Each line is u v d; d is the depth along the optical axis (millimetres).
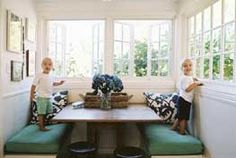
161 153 2602
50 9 3756
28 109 3426
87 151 2592
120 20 3844
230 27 2389
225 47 2500
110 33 3791
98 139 3543
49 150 2617
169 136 2783
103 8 3748
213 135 2426
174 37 3824
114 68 3861
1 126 2590
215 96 2361
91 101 3361
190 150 2613
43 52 3840
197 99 2879
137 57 3947
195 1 2979
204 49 3064
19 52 3053
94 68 3977
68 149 2701
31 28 3490
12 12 2836
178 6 3691
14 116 2941
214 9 2775
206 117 2602
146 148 2879
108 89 3178
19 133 2910
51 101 3232
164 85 3783
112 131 3668
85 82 3777
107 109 3219
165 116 3361
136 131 3674
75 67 4035
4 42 2658
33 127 3166
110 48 3795
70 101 3764
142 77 3926
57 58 3975
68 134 3320
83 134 3688
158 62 3930
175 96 3451
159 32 3918
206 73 2996
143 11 3756
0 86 2570
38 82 3102
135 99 3783
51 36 3920
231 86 2289
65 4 3740
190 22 3594
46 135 2811
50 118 3291
